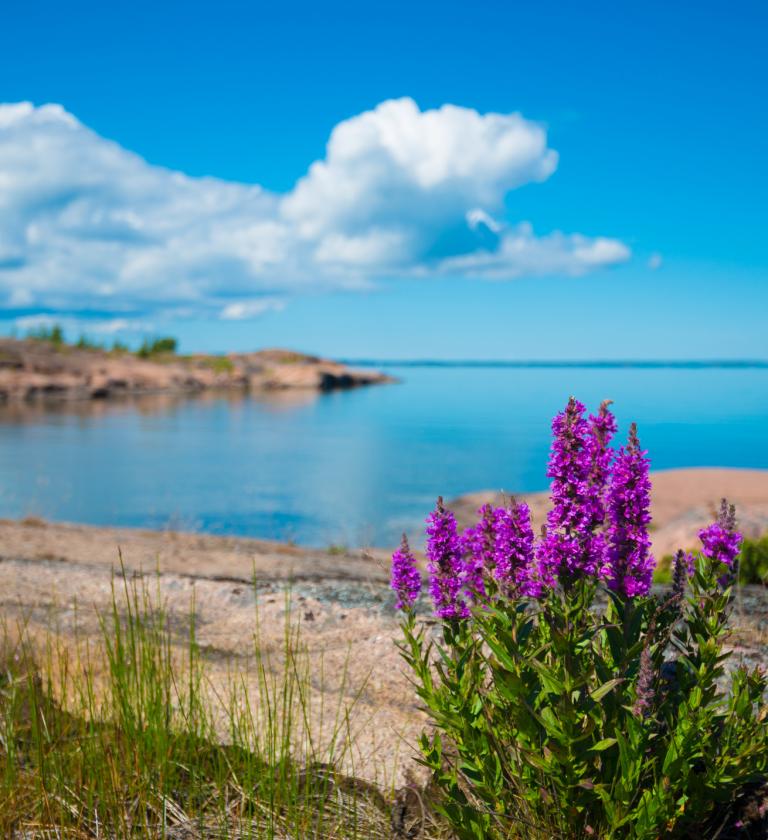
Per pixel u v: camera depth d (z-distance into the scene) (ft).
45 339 412.16
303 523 77.71
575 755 9.86
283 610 24.86
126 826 12.46
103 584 29.12
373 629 22.56
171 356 471.21
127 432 183.73
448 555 11.66
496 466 127.03
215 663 19.42
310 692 17.35
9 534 46.50
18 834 12.39
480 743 11.02
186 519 79.87
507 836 10.91
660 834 10.50
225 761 14.46
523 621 10.44
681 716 10.19
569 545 9.95
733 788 10.53
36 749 14.05
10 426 192.03
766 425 234.79
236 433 186.09
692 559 11.77
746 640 18.15
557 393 452.76
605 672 10.07
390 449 153.89
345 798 13.48
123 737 14.15
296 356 558.15
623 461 10.26
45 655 18.80
